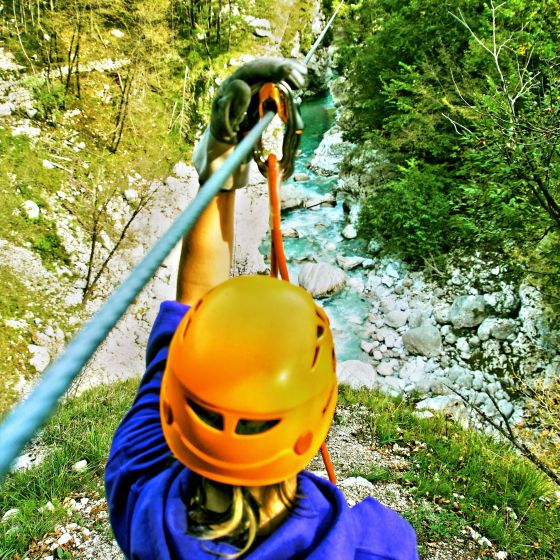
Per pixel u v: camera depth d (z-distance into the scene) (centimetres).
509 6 1124
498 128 782
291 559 85
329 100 3162
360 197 2056
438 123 1661
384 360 1545
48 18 2350
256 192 2241
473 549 474
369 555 94
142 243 2089
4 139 2052
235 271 1928
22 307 1706
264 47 2911
